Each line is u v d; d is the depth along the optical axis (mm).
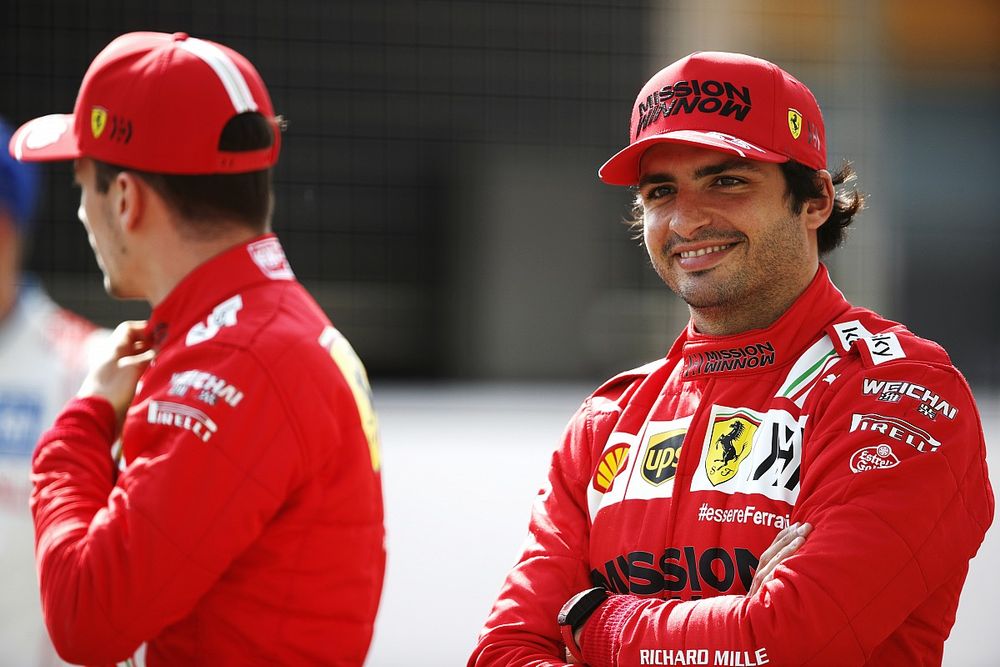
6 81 26859
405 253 28719
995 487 18203
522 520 18516
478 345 28781
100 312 27016
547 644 7418
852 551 6480
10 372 8523
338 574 6863
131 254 7023
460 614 15680
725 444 7094
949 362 7035
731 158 7188
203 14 27609
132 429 6605
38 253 26625
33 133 7203
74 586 6367
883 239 29172
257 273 6953
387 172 28438
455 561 16938
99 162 6945
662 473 7273
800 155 7234
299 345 6766
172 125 6742
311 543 6742
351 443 6934
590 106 28516
